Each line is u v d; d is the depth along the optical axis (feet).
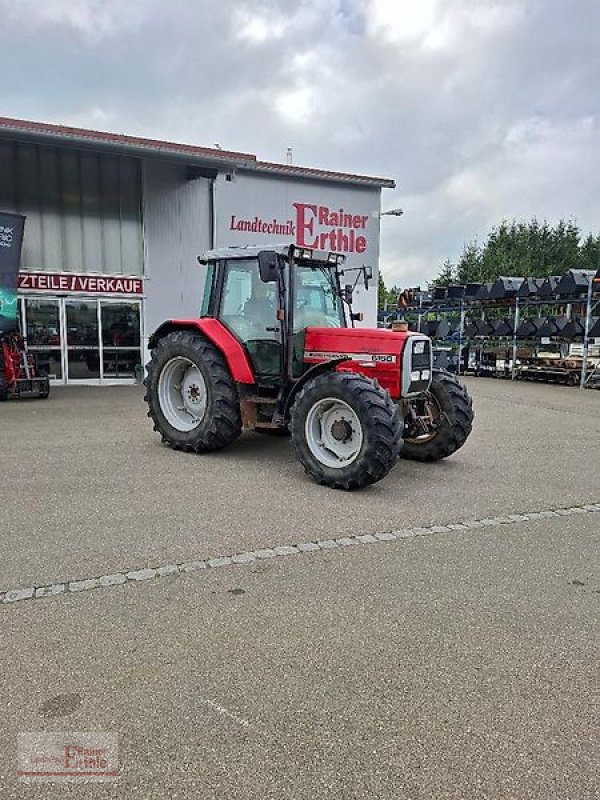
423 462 20.81
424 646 8.93
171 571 11.33
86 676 8.02
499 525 14.40
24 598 10.18
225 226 45.34
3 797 6.05
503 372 58.39
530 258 125.80
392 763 6.59
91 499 15.55
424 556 12.35
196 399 21.53
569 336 51.62
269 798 6.09
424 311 70.64
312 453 17.37
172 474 18.16
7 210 39.17
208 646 8.80
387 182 50.55
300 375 19.60
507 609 10.14
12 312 34.68
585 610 10.18
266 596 10.40
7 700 7.52
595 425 29.84
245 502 15.58
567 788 6.30
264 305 19.89
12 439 23.04
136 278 42.78
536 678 8.21
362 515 14.83
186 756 6.64
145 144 36.83
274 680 8.02
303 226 48.37
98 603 10.03
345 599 10.35
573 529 14.25
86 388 40.11
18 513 14.38
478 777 6.42
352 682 8.02
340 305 21.42
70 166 40.52
